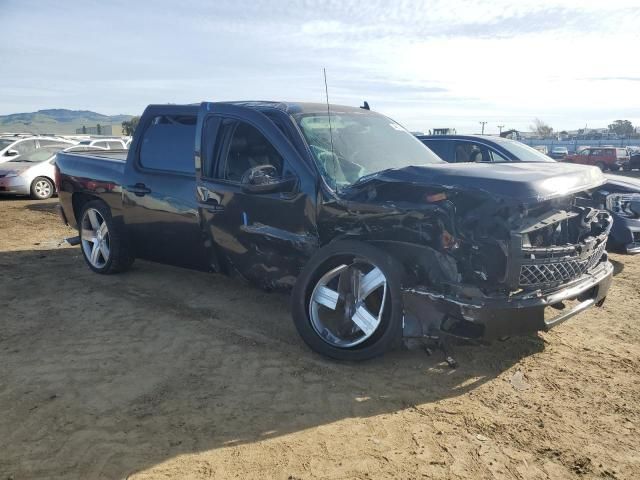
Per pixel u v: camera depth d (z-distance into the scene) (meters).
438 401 3.39
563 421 3.17
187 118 5.12
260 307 5.08
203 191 4.73
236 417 3.17
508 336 3.51
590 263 4.05
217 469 2.68
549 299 3.55
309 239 4.10
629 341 4.38
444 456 2.82
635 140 60.56
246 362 3.90
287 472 2.67
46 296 5.38
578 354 4.11
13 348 4.12
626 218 6.41
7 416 3.15
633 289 5.89
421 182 3.60
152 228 5.30
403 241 3.72
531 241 3.65
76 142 16.67
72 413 3.19
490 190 3.39
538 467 2.74
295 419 3.16
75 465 2.70
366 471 2.68
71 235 8.81
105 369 3.78
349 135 4.66
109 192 5.68
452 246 3.54
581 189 3.76
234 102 4.88
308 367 3.83
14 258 7.03
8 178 13.68
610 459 2.81
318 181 4.02
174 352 4.07
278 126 4.37
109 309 5.01
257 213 4.36
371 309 3.87
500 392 3.51
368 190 3.82
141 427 3.05
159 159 5.26
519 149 8.02
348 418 3.18
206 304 5.16
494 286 3.53
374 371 3.78
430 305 3.55
